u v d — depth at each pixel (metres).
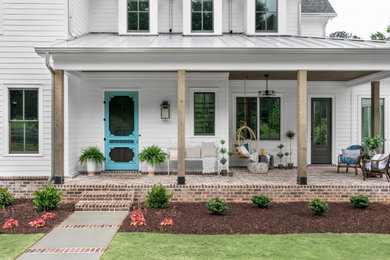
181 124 8.09
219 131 10.48
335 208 7.42
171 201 8.05
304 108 8.09
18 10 9.03
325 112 12.27
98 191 8.06
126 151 10.44
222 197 8.06
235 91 11.99
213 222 6.36
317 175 9.79
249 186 8.07
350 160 10.05
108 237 5.58
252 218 6.63
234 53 7.88
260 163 10.28
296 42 9.12
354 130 12.19
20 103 9.14
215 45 8.04
